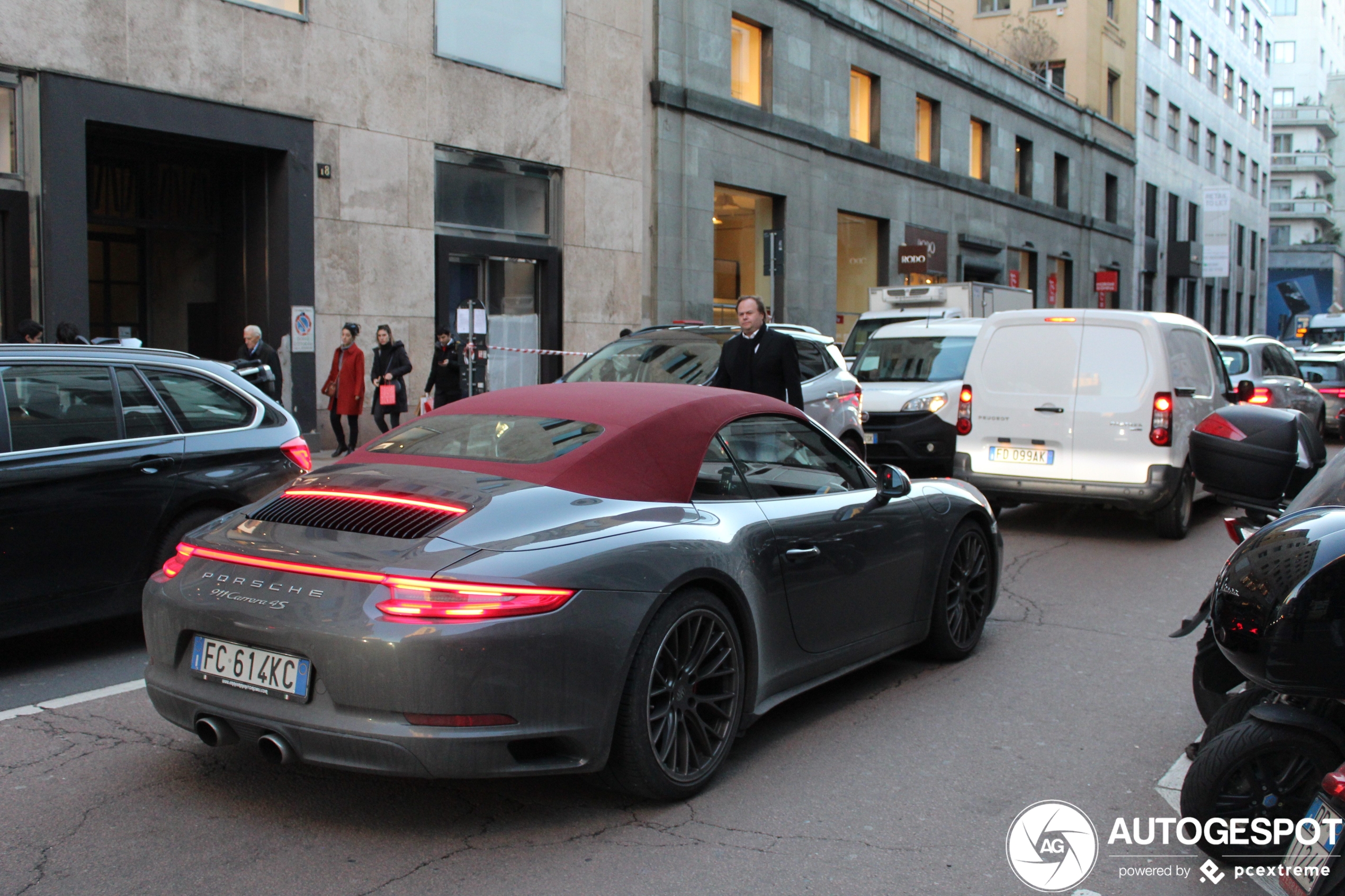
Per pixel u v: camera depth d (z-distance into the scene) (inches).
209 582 143.3
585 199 730.8
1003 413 383.2
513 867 131.3
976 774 163.8
